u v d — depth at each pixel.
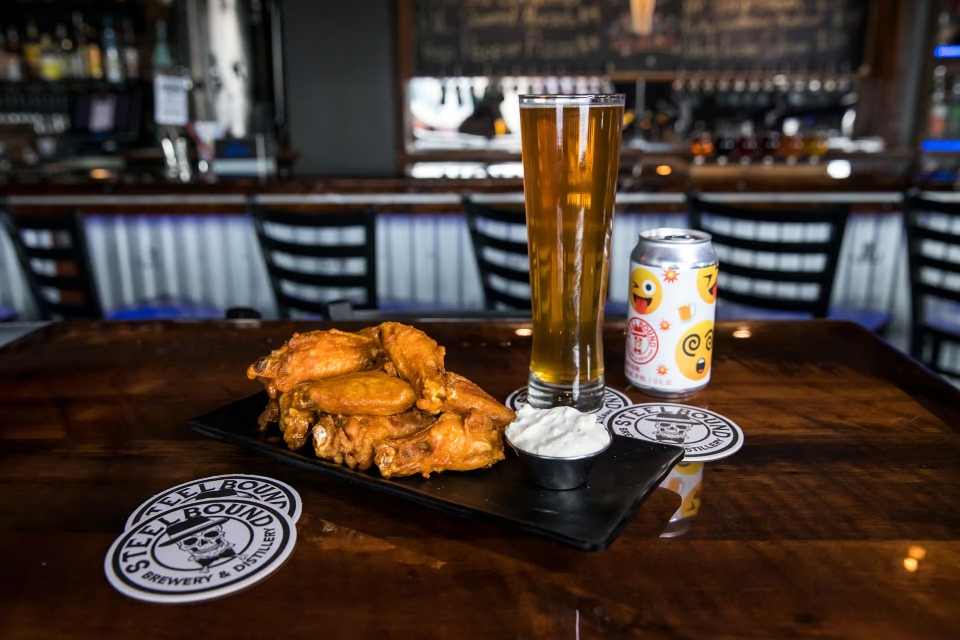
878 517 0.41
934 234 1.33
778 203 1.86
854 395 0.58
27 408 0.57
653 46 2.74
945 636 0.31
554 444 0.41
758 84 2.87
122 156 2.69
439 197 1.89
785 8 2.71
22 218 1.43
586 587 0.35
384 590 0.35
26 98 3.02
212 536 0.39
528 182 0.51
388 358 0.48
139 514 0.41
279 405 0.49
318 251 1.37
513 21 2.71
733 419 0.54
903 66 2.76
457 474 0.44
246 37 2.62
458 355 0.69
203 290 1.99
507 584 0.35
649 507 0.42
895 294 1.93
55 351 0.70
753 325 0.77
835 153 2.74
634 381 0.60
